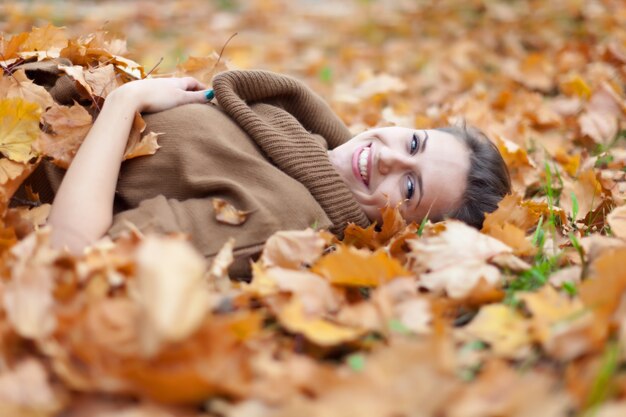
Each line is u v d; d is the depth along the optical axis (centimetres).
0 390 104
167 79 200
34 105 171
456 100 364
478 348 130
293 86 217
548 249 176
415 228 189
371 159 204
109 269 130
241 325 122
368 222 196
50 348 111
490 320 134
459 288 148
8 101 169
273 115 199
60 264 134
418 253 160
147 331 104
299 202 178
